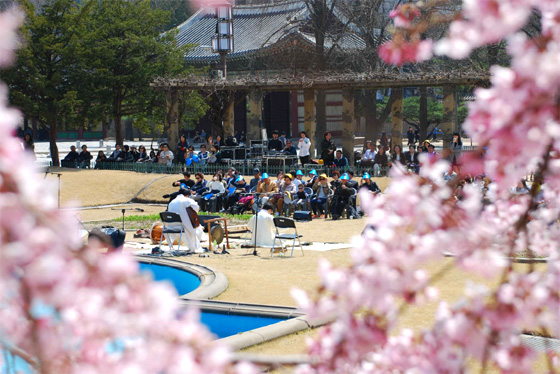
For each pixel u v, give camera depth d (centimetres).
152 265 1309
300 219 2183
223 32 3575
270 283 1134
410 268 222
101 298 156
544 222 309
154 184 2914
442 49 185
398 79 3056
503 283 235
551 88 181
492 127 189
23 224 138
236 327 860
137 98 4091
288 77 3347
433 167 228
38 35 3625
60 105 3503
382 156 2783
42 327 163
